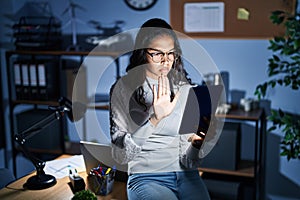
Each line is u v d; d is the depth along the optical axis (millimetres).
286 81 2816
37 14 3561
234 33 3143
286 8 2990
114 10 3369
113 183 2010
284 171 3207
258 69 3143
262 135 3166
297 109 3096
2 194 1956
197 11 3180
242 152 3285
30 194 1955
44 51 3270
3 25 3371
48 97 3383
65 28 3504
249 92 3191
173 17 3236
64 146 3385
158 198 1854
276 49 2766
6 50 3441
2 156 3545
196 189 1965
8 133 3572
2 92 3465
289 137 2684
